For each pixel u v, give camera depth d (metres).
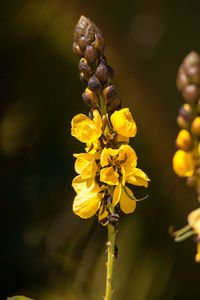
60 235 1.68
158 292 1.37
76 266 1.57
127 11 1.70
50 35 1.68
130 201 0.83
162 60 1.66
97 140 0.82
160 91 1.63
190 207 1.48
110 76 0.82
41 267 1.69
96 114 0.82
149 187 1.50
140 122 1.59
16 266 1.72
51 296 1.58
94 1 1.67
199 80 0.80
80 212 0.82
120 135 0.82
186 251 1.44
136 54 1.69
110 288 0.83
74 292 1.52
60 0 1.64
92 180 0.83
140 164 1.55
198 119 0.80
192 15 1.67
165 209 1.48
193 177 0.81
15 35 1.72
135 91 1.64
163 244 1.43
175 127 1.59
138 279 1.37
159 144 1.57
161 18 1.70
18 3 1.68
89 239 1.58
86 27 0.82
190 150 0.81
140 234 1.42
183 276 1.42
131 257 1.39
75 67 1.71
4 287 1.71
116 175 0.82
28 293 1.66
